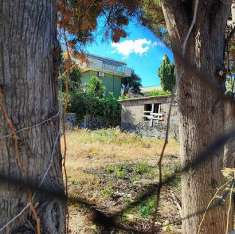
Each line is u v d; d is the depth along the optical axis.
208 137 2.71
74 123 21.61
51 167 1.51
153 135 21.20
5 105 1.37
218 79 2.75
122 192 5.78
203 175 2.77
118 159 10.38
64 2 2.61
